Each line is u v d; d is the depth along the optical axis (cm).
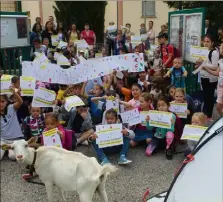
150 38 917
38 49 608
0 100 327
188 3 878
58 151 229
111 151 329
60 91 373
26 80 339
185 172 173
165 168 300
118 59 372
